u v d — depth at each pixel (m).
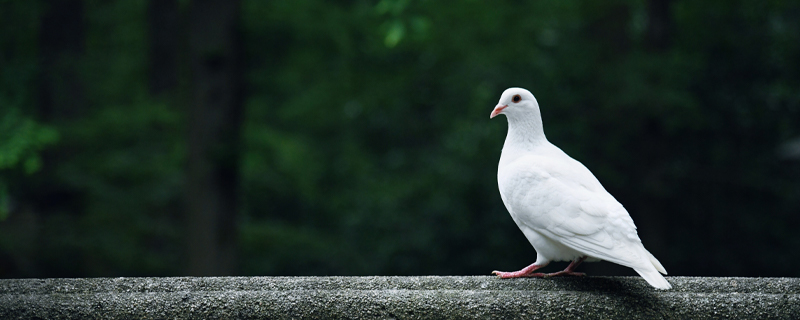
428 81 16.38
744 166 13.49
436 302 3.30
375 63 15.51
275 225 15.37
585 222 3.71
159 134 12.95
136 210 12.34
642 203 12.34
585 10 12.87
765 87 13.69
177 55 15.34
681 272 13.38
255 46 12.21
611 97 11.91
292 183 16.12
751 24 13.42
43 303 3.23
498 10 14.49
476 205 13.31
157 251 13.16
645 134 12.30
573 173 3.96
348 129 18.22
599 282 3.62
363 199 15.12
